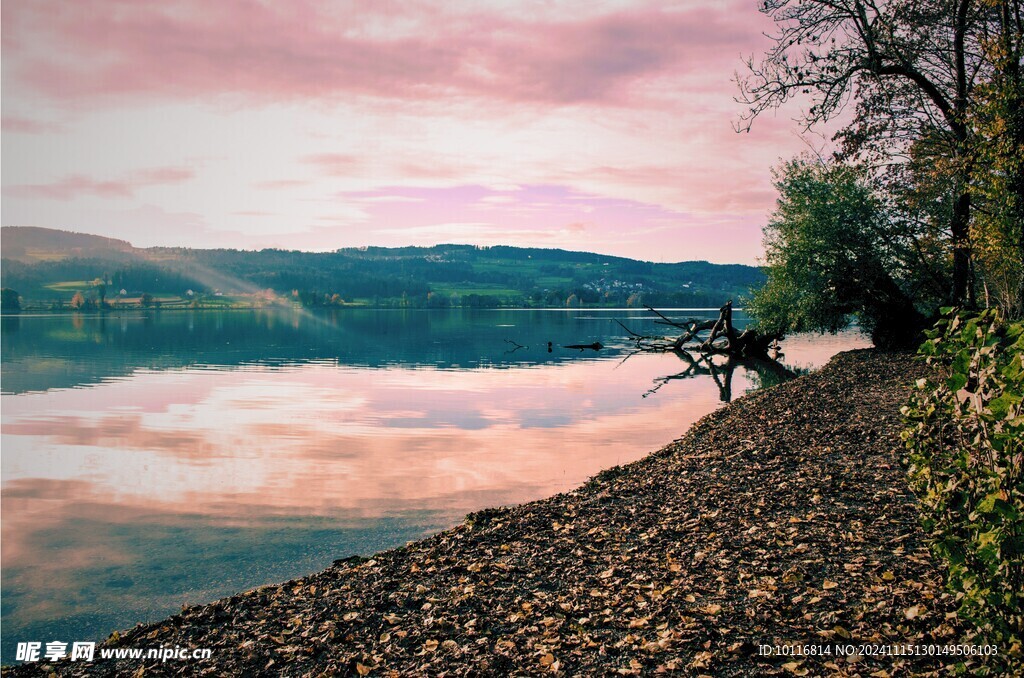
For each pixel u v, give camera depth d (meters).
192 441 23.05
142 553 12.17
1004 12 24.45
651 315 173.38
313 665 7.11
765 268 42.34
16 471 18.78
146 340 87.56
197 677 7.07
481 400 32.34
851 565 7.99
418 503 14.77
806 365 45.94
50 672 7.55
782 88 27.08
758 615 7.02
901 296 38.38
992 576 4.53
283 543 12.52
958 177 25.56
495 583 8.88
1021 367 4.20
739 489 12.19
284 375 45.28
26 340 87.69
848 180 37.75
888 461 12.76
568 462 18.62
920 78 26.66
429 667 6.76
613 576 8.75
